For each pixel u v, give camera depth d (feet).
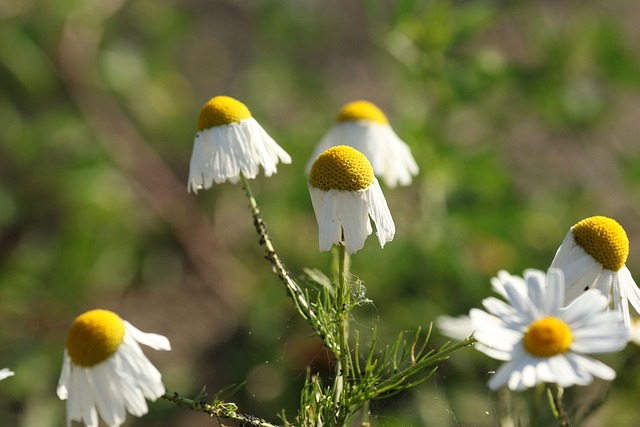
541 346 8.91
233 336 25.08
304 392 10.49
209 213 29.07
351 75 34.32
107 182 27.07
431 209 21.21
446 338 18.94
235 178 11.69
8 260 27.14
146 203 28.22
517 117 25.52
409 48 22.26
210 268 27.89
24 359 23.29
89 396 8.88
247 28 35.81
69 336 8.96
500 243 22.66
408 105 22.79
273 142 11.48
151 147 29.76
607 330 8.91
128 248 27.32
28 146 27.45
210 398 22.41
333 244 9.91
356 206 9.82
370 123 14.49
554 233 24.25
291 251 24.68
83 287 26.50
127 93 29.09
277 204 25.03
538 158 28.71
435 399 17.03
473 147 24.22
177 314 26.96
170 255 28.45
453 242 20.57
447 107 22.20
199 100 33.30
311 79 29.76
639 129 29.55
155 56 29.76
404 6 22.30
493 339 9.08
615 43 23.50
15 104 28.35
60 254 26.43
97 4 28.43
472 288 20.35
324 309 10.59
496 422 14.84
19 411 22.53
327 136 14.70
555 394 9.80
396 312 20.03
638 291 10.16
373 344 10.21
